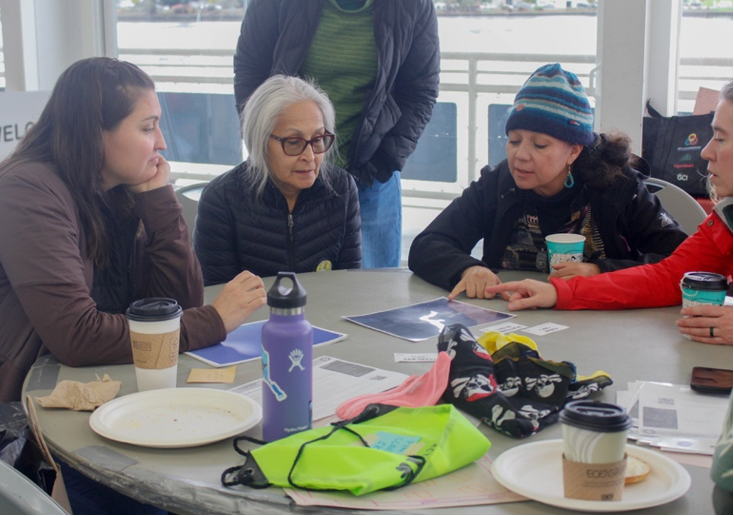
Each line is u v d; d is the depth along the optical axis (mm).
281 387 1059
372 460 965
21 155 1637
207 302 1942
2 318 1583
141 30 4395
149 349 1281
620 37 3141
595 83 3346
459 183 4402
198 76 4461
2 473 1073
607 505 878
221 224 2283
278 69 2885
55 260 1485
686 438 1082
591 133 2068
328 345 1544
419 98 3064
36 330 1496
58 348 1452
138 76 1681
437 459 979
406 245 4441
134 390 1326
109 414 1175
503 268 2242
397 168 3084
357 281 2092
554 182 2102
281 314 1056
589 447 878
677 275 1814
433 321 1706
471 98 4195
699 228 1840
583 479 890
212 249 2299
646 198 2115
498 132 4211
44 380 1384
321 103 2215
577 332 1619
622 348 1511
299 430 1074
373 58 2871
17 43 4047
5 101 2625
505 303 1864
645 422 1135
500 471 960
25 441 1382
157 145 1768
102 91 1624
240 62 3090
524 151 2018
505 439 1098
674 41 3221
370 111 2877
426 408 1081
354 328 1660
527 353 1272
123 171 1697
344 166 2943
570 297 1795
